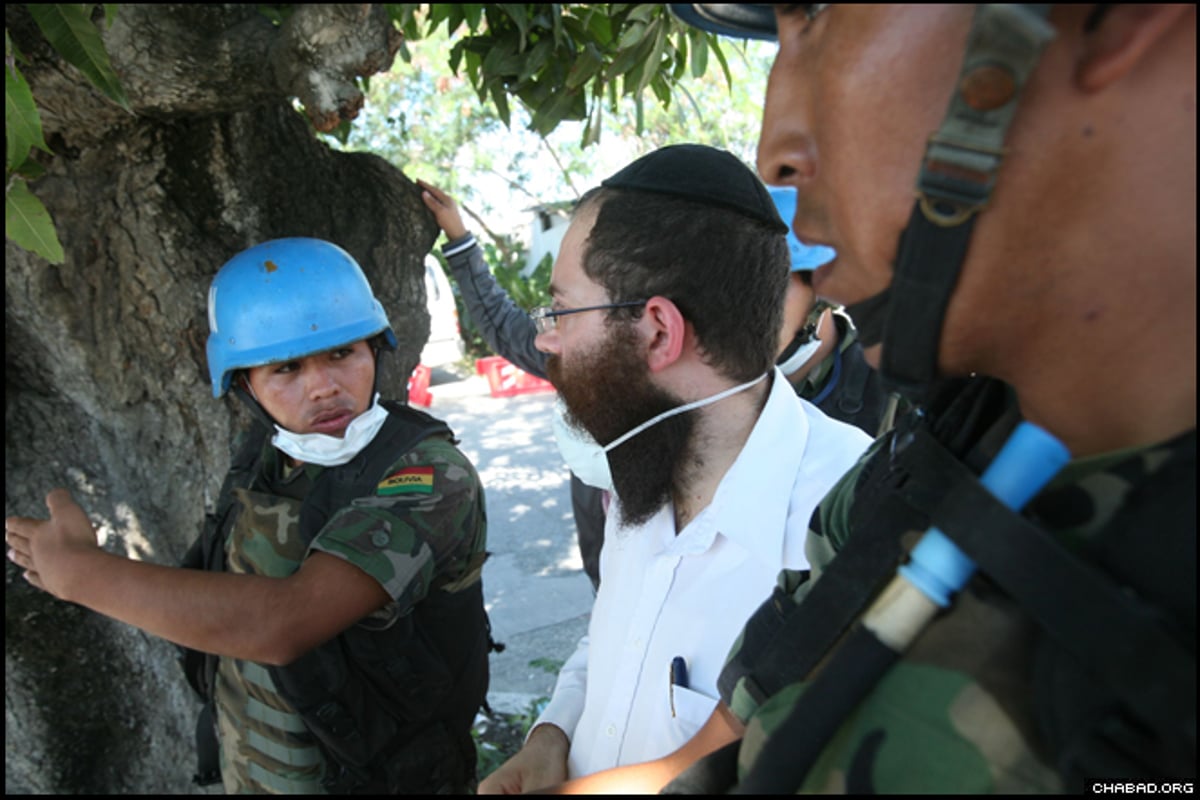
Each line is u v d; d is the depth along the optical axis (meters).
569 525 5.99
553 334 1.29
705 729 0.97
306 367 1.54
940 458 0.65
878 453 0.85
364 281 1.67
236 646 1.37
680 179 1.17
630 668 1.22
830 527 0.87
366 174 2.17
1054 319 0.55
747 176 1.21
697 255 1.13
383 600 1.43
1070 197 0.51
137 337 1.96
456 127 12.64
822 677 0.61
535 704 3.42
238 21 1.58
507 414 9.66
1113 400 0.55
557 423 1.40
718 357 1.16
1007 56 0.48
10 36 1.61
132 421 2.05
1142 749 0.46
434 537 1.50
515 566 5.33
